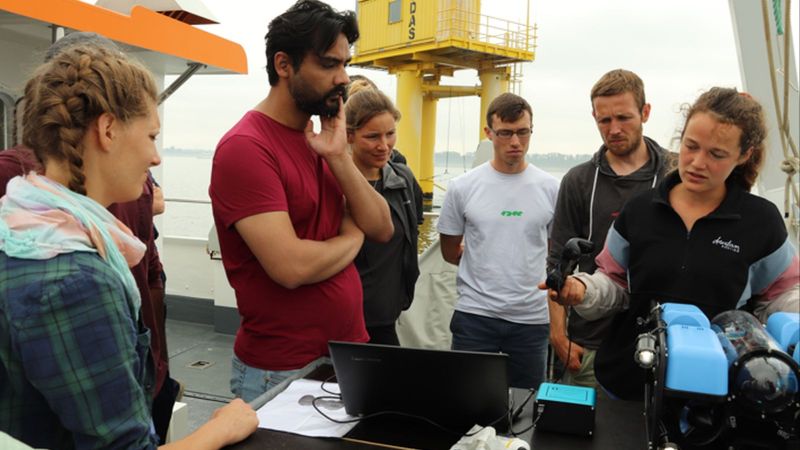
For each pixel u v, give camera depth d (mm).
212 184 1736
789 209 1321
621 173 2406
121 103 979
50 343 894
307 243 1720
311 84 1684
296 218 1779
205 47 3949
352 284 1911
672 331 1167
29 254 901
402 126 20281
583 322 2312
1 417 952
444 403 1419
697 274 1535
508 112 2703
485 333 2797
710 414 1118
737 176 1561
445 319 3736
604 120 2359
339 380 1444
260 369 1794
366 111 2465
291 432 1401
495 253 2785
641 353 1133
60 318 896
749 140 1402
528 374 2824
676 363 1089
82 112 954
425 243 4492
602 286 1660
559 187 2621
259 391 1800
